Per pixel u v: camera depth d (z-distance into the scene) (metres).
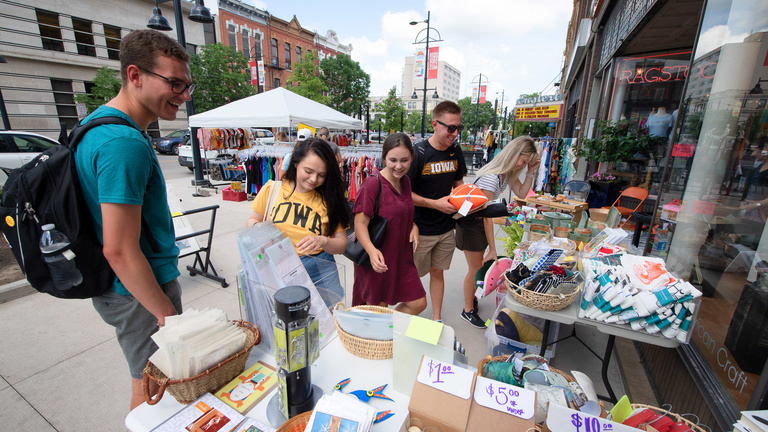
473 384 0.96
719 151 1.89
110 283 1.25
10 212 1.13
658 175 5.06
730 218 1.78
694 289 1.34
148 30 1.14
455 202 2.26
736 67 1.79
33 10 15.78
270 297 1.17
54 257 1.08
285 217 1.79
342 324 1.26
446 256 2.64
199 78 19.58
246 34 27.25
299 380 0.94
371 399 1.04
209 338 1.07
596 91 7.29
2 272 3.48
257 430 0.94
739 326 1.51
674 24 3.99
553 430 0.90
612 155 5.11
